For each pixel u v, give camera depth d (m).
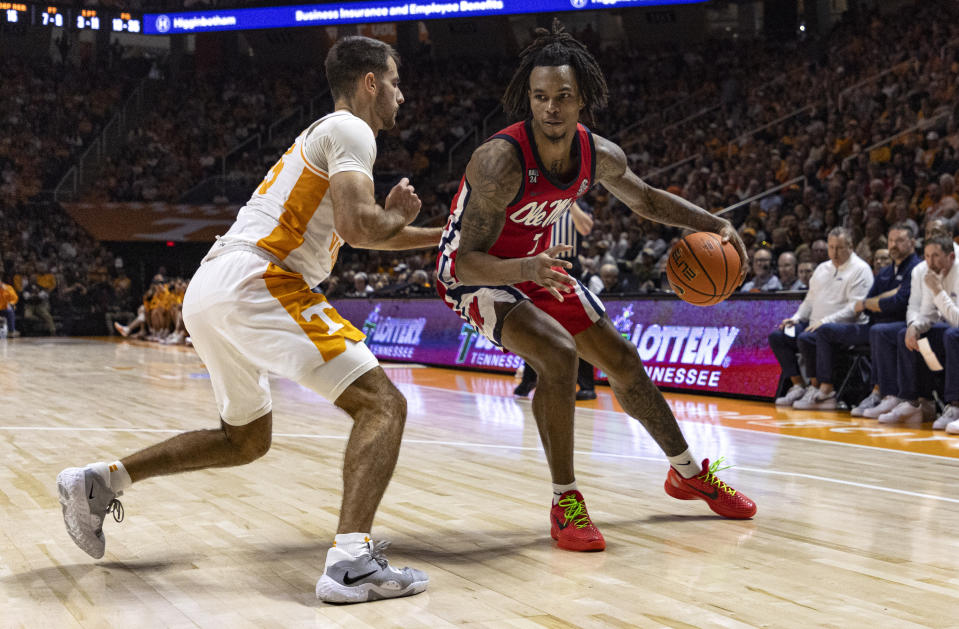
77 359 12.10
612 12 19.84
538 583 2.31
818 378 6.47
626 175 2.99
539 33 2.68
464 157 20.16
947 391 5.44
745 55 17.98
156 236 19.59
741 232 10.66
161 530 2.88
